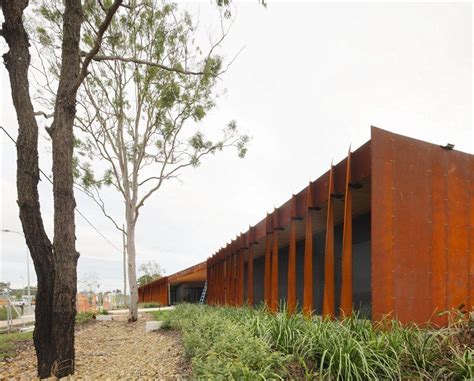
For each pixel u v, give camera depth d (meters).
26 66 8.27
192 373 6.02
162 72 18.77
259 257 26.09
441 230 9.52
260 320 7.21
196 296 53.25
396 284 8.69
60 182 7.98
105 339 12.91
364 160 9.60
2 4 8.04
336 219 15.35
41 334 7.57
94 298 38.28
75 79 8.49
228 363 4.74
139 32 18.23
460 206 9.92
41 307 7.66
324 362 5.33
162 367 7.57
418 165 9.48
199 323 9.59
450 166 9.97
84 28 17.67
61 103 8.28
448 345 5.55
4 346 10.56
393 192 9.02
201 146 20.66
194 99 19.39
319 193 12.15
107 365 8.38
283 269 22.66
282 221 15.44
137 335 13.50
